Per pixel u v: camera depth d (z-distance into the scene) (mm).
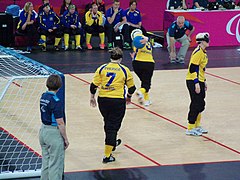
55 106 9617
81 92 17578
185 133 13844
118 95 11516
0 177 10789
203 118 15148
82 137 13414
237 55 24297
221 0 27984
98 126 14305
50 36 24641
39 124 14055
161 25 30562
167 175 11031
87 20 25016
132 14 25172
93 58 23000
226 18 26641
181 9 26844
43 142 9844
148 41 15625
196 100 13422
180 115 15414
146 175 11031
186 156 12219
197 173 11148
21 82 17688
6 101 15773
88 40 25203
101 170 11312
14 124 13992
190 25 22531
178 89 18203
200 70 13281
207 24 26391
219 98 17219
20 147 12438
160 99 17000
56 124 9758
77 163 11703
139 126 14383
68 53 24062
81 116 15141
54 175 9727
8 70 16172
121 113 11641
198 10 26188
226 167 11539
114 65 11625
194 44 26312
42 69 11906
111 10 25125
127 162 11820
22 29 24234
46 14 24312
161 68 21438
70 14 24672
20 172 10938
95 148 12664
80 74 19953
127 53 24188
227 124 14641
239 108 16172
